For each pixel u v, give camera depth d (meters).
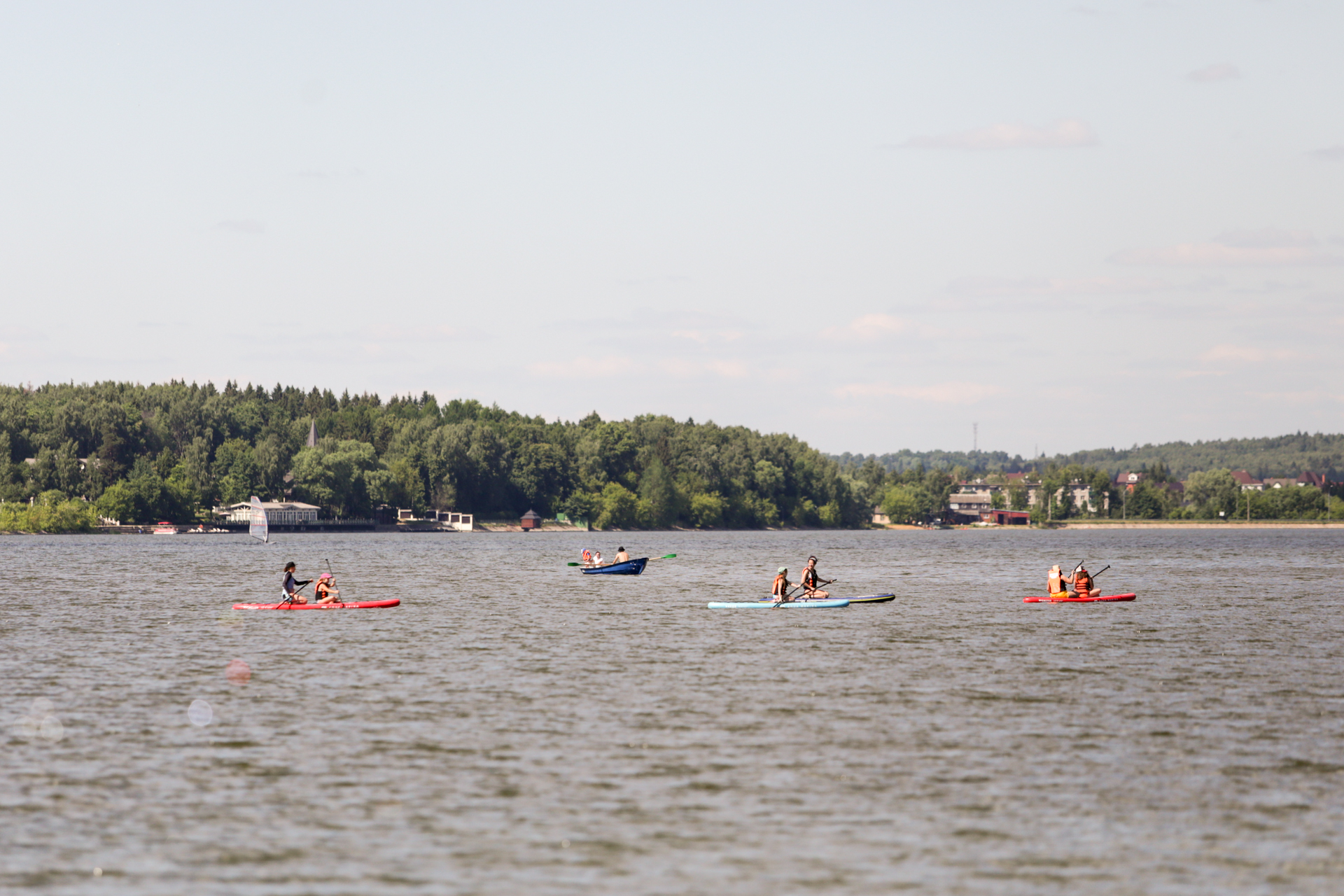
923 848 72.50
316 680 127.88
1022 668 137.00
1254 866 69.56
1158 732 101.50
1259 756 92.81
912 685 125.19
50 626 179.50
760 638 166.25
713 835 74.75
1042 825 76.50
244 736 99.56
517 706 112.62
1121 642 161.38
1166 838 74.00
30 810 78.88
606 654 149.00
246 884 66.88
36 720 105.62
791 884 67.25
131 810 79.00
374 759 92.00
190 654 148.12
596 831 75.44
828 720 106.62
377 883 67.25
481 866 69.69
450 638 165.50
